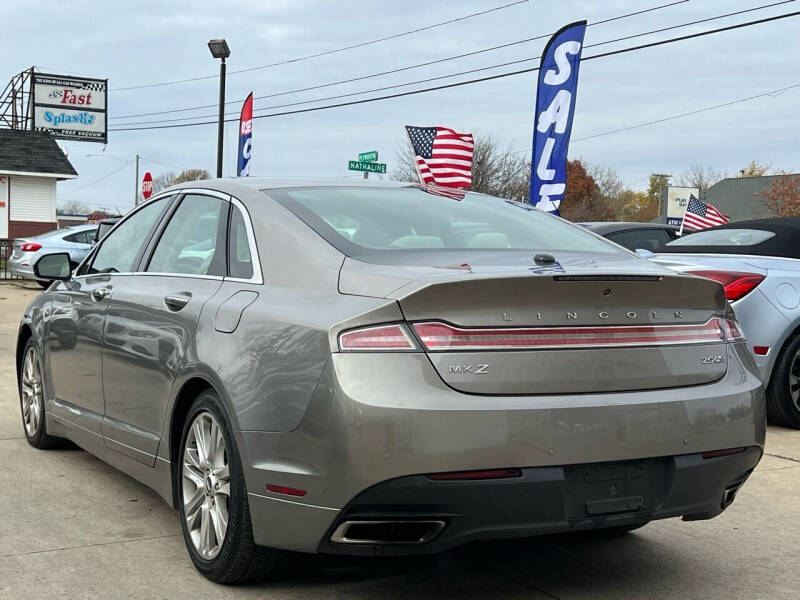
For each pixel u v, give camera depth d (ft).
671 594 11.57
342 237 11.54
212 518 11.67
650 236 35.29
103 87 148.77
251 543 10.93
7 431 20.70
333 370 9.75
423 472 9.39
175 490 12.82
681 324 10.98
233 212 12.98
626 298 10.49
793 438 20.90
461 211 13.33
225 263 12.60
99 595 11.14
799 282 21.21
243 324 11.21
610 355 10.31
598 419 9.98
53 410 17.37
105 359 14.78
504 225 13.12
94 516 14.42
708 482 10.78
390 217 12.46
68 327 16.48
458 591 11.54
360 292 10.27
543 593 11.53
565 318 10.14
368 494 9.50
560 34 34.30
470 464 9.47
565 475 9.91
